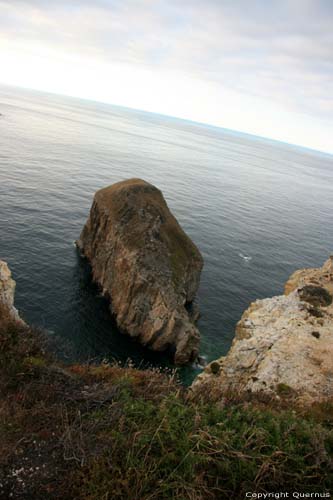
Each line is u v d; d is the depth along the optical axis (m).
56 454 8.84
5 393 11.22
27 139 113.81
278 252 61.94
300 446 9.11
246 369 18.16
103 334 32.62
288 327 19.72
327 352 17.45
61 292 36.44
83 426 9.59
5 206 52.84
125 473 7.98
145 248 35.00
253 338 19.77
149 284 33.09
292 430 9.83
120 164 109.38
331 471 8.58
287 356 17.12
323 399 14.24
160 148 183.25
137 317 33.22
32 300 33.81
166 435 8.89
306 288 23.75
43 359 13.78
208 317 38.03
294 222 84.44
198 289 43.09
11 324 15.04
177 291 33.41
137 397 11.15
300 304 22.16
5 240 43.00
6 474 8.18
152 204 39.22
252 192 111.00
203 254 53.78
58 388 11.50
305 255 63.62
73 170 86.69
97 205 43.09
